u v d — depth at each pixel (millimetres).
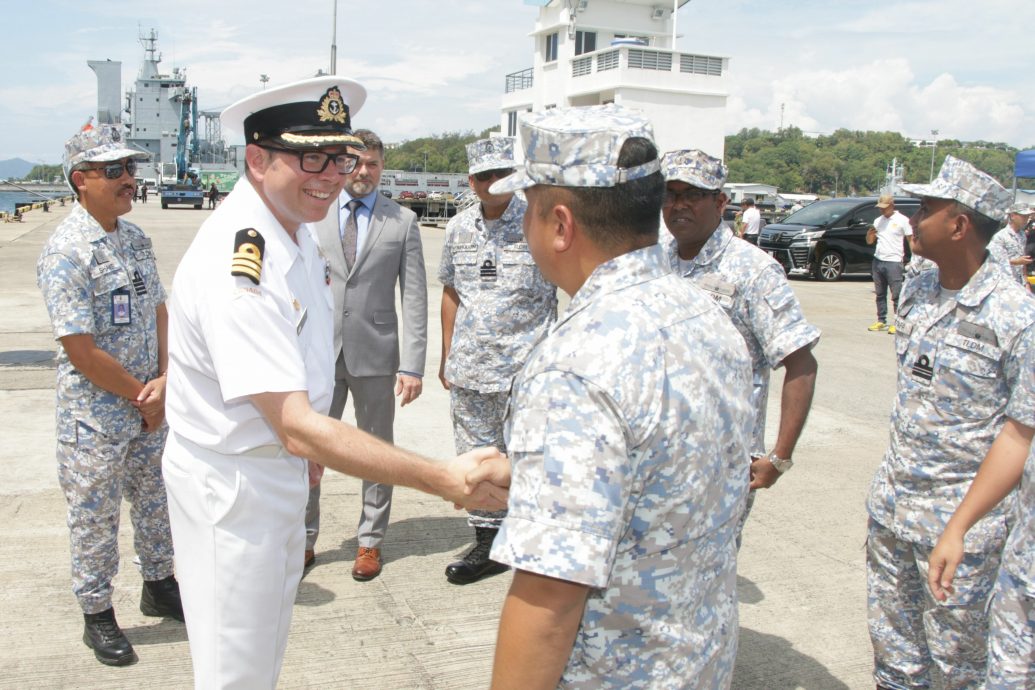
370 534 3744
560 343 1309
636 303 1332
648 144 1368
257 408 1927
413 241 3877
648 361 1277
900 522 2438
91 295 2883
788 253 16281
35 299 10727
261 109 1945
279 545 2055
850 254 16391
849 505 4738
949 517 2344
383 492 3740
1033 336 2094
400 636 3273
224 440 1960
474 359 3760
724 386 1397
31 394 6414
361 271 3725
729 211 28438
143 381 3057
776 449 2709
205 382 1970
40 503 4383
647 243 1403
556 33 35250
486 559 3789
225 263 1888
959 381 2311
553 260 1435
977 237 2297
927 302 2432
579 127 1341
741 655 3197
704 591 1411
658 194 1383
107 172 2891
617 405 1233
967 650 2387
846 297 13773
